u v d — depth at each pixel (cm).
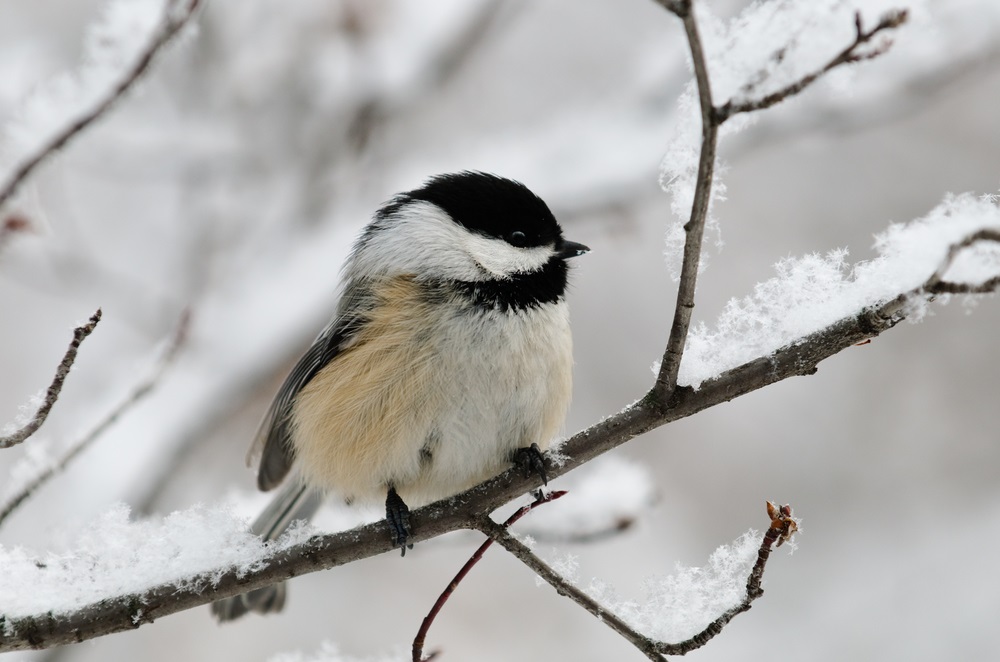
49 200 1014
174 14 568
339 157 1113
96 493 888
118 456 914
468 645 1207
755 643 1127
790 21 414
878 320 498
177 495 1071
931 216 476
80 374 1138
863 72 993
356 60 1099
